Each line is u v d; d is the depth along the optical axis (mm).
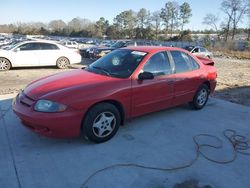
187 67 5656
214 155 4023
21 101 3996
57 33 91188
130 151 3990
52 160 3637
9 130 4508
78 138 4309
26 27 90312
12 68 12422
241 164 3809
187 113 5895
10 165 3471
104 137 4184
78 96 3795
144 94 4629
